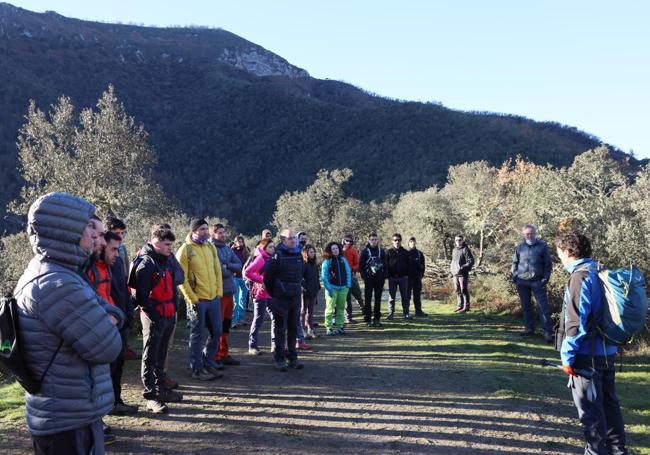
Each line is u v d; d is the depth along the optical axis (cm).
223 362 702
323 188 5459
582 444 429
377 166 8300
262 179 9706
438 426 464
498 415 498
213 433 435
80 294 214
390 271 1159
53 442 214
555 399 560
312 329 925
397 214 3142
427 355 772
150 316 495
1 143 7412
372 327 1040
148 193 3153
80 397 218
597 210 1232
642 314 353
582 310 356
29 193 2959
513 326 1034
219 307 633
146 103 13612
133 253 1833
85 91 12988
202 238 606
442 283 1841
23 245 2278
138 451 391
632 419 502
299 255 689
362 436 437
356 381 621
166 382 568
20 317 211
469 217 1859
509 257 1574
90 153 3064
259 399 540
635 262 1083
